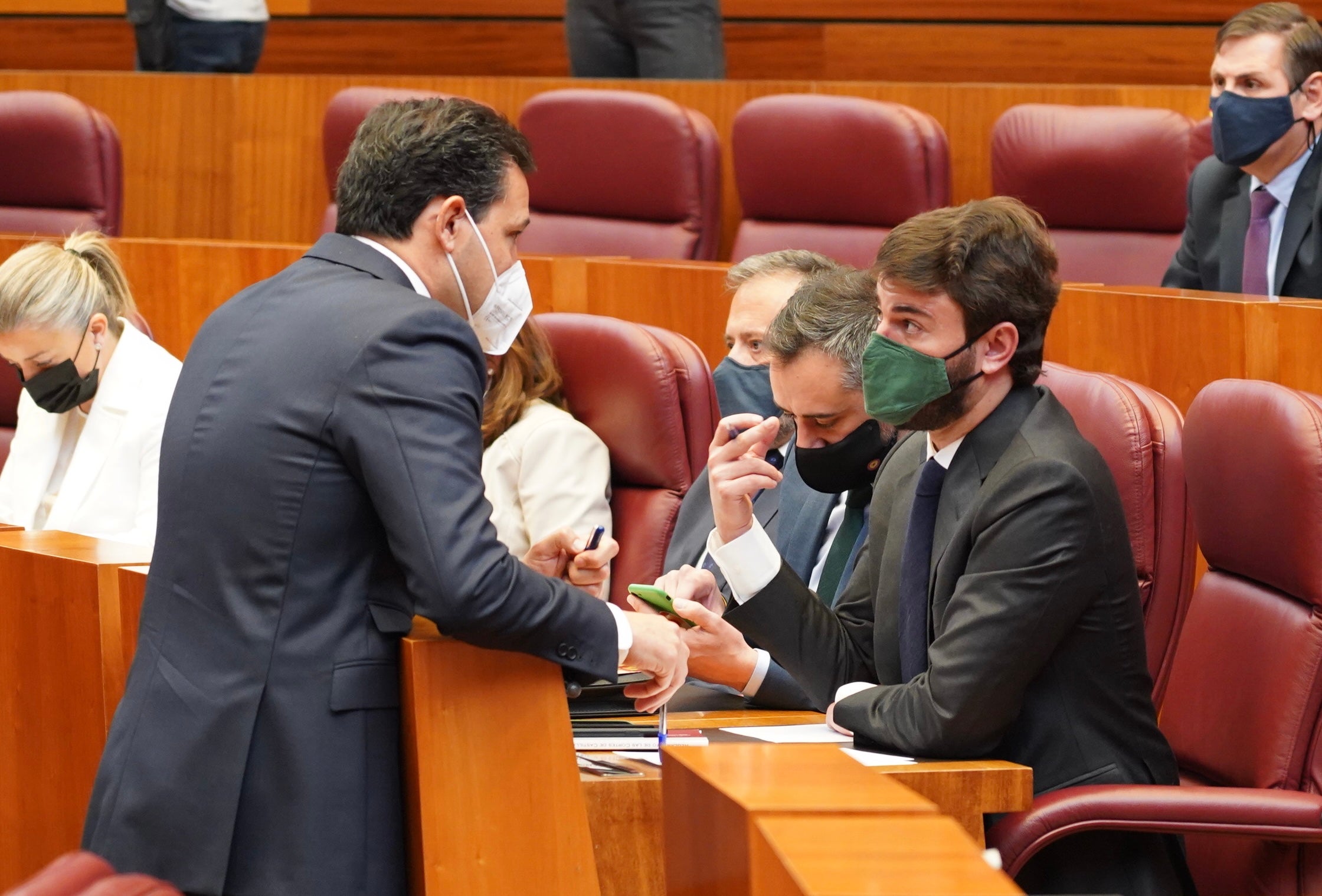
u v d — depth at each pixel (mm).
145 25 15172
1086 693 5555
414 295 4906
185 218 14477
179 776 4762
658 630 5117
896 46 16250
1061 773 5539
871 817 3410
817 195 11852
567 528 5574
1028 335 5645
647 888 5340
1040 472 5453
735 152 12148
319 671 4746
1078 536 5406
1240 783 6031
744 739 5785
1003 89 12266
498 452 8266
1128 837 5562
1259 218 9695
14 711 6438
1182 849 5723
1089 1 15500
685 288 10227
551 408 8367
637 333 8320
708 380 8305
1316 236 9266
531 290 10875
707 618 6207
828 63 16531
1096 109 11523
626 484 8461
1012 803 5250
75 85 14641
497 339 5488
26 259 8695
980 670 5344
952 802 5199
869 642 6383
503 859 4836
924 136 11508
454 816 4777
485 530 4645
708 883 3789
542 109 12461
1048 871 5590
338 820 4707
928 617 5812
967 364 5598
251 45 15609
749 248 12109
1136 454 6449
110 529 8578
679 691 6961
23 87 14719
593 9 13859
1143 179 11320
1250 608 6188
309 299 4984
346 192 5254
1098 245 11570
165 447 5027
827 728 5965
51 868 3445
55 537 6668
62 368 8648
